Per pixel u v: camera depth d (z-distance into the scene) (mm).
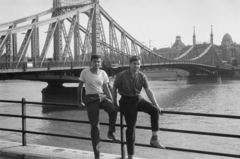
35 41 40094
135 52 77250
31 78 39406
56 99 50250
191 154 16938
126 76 5625
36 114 32625
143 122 26547
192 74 124000
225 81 119062
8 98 49500
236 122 26953
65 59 47250
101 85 6059
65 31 51375
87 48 54469
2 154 6871
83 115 31875
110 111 5871
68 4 57594
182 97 53125
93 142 5969
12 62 33969
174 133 22266
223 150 17859
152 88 77312
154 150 17703
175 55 151375
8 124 26281
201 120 28266
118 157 6324
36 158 6449
